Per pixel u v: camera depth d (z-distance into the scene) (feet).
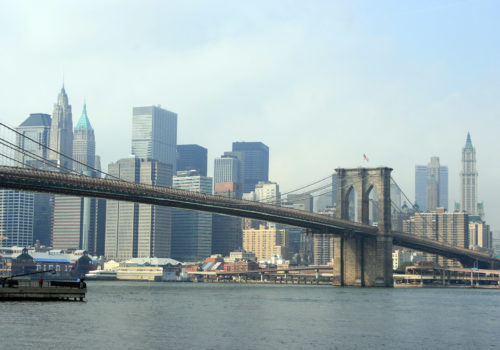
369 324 369.30
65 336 281.13
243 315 398.21
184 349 264.11
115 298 512.63
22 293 414.82
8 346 255.70
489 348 293.23
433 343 302.45
